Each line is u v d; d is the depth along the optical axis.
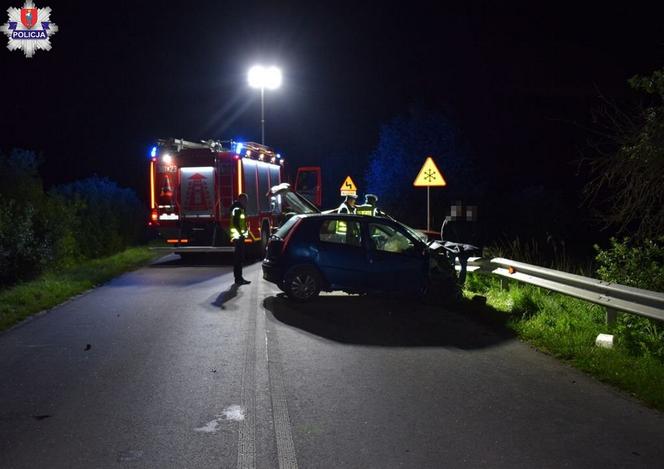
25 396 6.21
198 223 19.06
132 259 19.86
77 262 18.67
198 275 16.03
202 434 5.21
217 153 18.84
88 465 4.62
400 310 10.83
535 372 7.01
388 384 6.56
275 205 22.39
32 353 7.91
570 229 24.34
